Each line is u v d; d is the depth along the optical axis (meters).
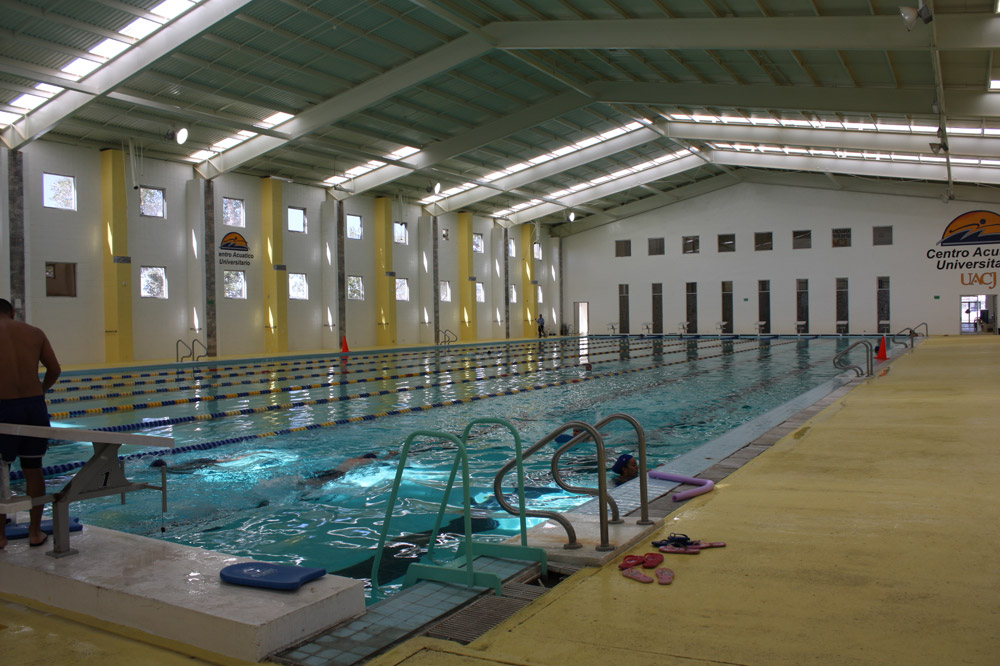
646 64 17.48
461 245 32.38
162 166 21.42
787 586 3.03
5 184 17.52
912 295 31.08
